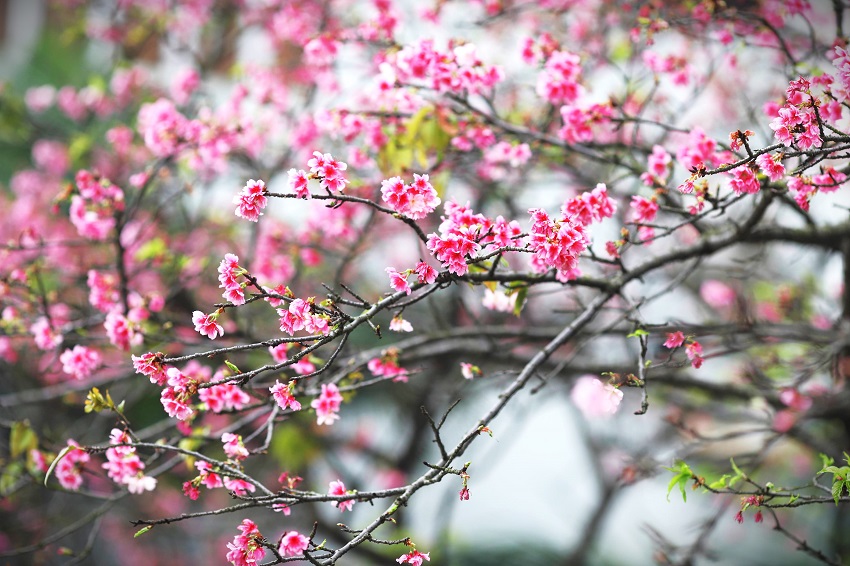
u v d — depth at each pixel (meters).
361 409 10.27
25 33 11.35
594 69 6.61
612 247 4.25
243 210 3.29
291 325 3.34
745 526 10.48
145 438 5.17
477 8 6.61
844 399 5.89
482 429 3.69
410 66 4.66
